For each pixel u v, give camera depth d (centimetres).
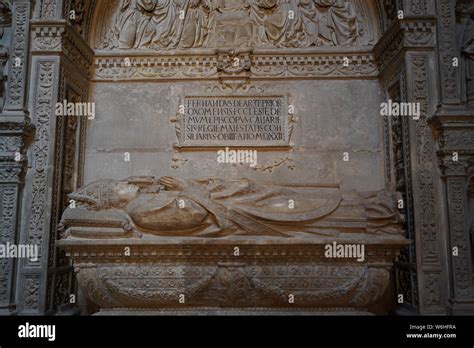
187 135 493
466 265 395
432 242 403
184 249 356
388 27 464
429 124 421
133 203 362
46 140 418
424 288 395
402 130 437
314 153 491
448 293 397
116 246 352
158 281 359
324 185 395
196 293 361
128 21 516
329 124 496
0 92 429
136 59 506
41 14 437
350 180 487
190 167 491
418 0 437
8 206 404
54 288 416
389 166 474
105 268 359
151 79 503
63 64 438
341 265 360
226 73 498
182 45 509
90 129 496
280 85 504
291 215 358
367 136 494
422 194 410
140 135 496
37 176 414
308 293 360
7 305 389
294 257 359
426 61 430
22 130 408
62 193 436
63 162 439
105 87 505
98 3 514
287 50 502
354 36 513
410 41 430
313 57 504
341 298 363
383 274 361
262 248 355
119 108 500
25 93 421
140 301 364
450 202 404
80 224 360
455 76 421
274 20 515
